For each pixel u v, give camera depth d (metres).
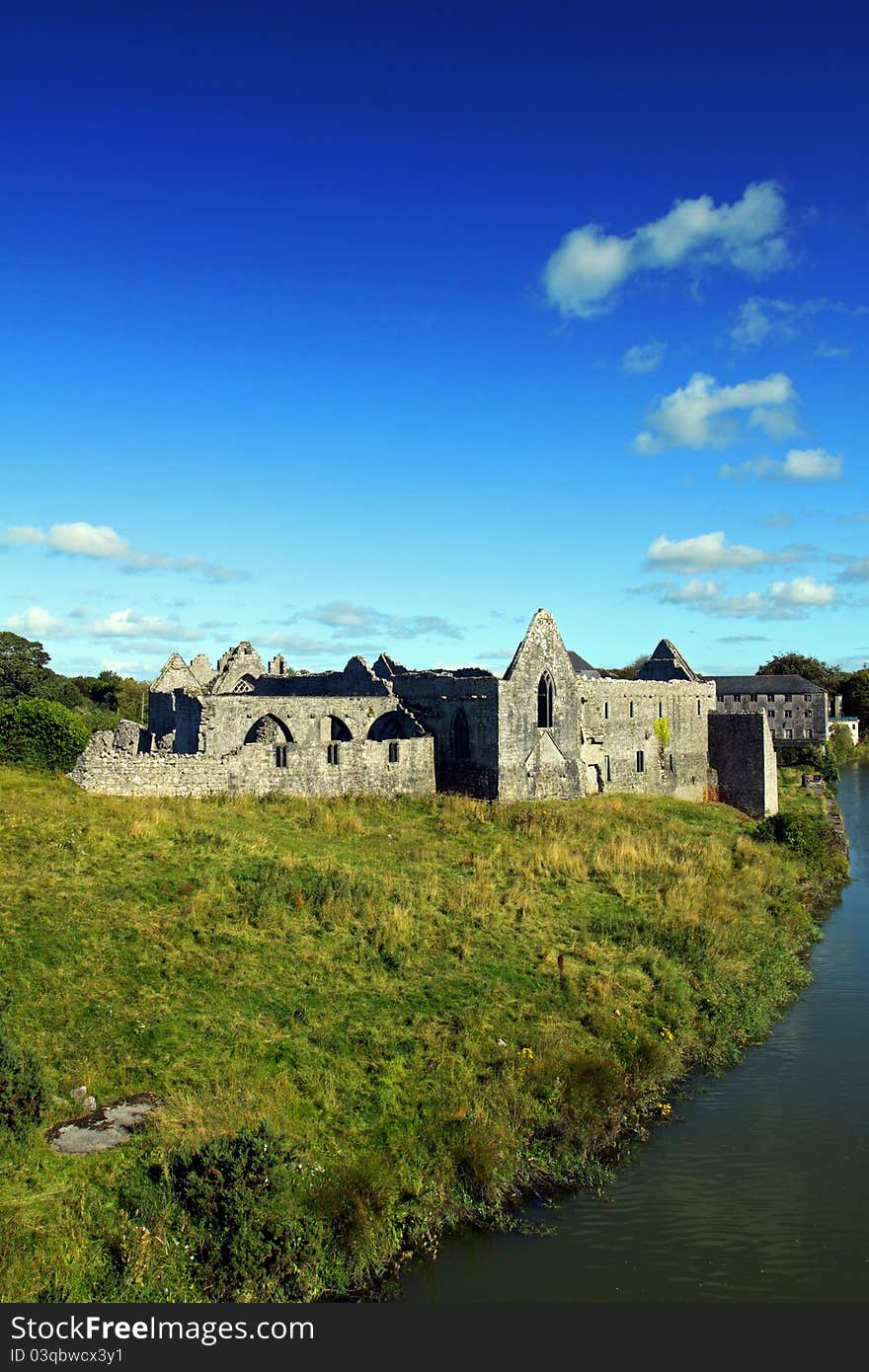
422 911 37.38
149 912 33.28
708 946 38.41
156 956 30.41
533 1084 26.72
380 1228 21.05
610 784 68.25
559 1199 23.25
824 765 112.69
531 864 45.62
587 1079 27.17
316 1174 21.58
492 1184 23.03
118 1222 19.30
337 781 54.84
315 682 68.25
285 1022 28.12
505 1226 22.09
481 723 58.84
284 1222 19.81
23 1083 21.97
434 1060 27.17
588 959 35.50
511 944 35.81
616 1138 26.12
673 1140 26.19
